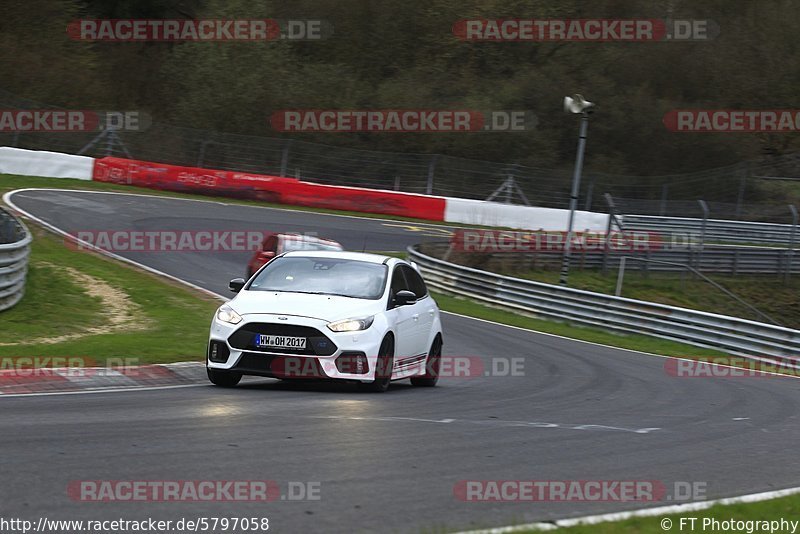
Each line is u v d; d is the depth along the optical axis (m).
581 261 106.12
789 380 57.75
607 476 23.34
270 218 114.88
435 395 38.00
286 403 32.12
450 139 167.25
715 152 172.62
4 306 53.56
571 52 183.00
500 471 23.02
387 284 38.69
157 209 110.12
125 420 27.14
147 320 57.16
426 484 21.06
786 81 180.62
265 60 169.75
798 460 28.06
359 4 185.25
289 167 147.75
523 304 86.44
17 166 124.75
